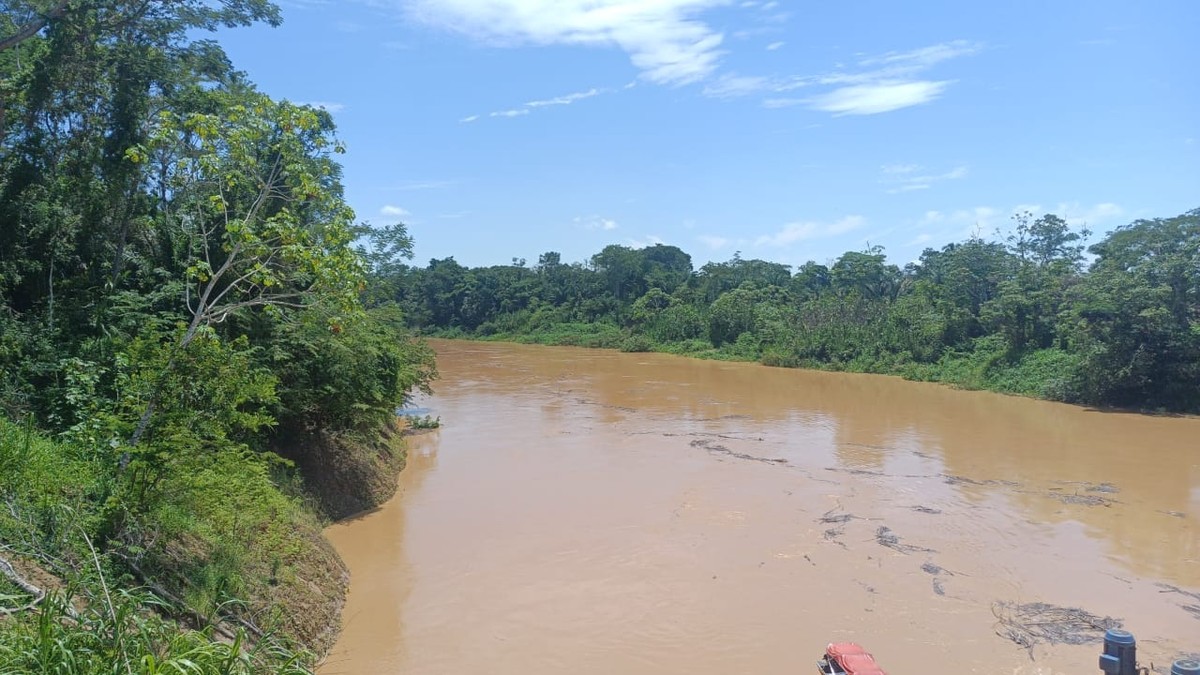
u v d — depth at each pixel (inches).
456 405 1481.3
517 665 465.1
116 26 662.5
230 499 485.4
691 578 600.4
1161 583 590.9
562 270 4062.5
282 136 533.3
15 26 664.4
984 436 1178.6
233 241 521.0
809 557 646.5
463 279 3998.5
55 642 215.0
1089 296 1503.4
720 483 884.0
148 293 656.4
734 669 462.9
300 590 487.8
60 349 563.2
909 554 653.9
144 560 371.6
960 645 491.8
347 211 507.8
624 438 1150.3
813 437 1166.3
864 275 2775.6
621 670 461.1
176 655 231.9
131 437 392.5
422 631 506.6
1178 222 1491.1
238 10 706.2
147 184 701.3
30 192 633.0
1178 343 1423.5
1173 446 1100.5
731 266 3759.8
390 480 862.5
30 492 356.8
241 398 423.5
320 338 690.8
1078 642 495.2
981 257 2143.2
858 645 489.1
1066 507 791.7
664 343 2970.0
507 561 634.2
